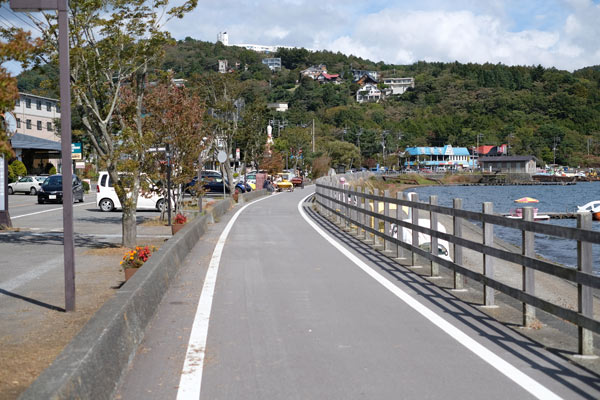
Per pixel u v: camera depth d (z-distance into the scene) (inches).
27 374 192.9
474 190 5147.6
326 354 215.6
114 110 544.7
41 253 511.5
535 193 4503.0
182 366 201.8
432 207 370.9
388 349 221.5
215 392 177.9
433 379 188.4
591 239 197.9
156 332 244.5
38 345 230.4
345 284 350.6
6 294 335.3
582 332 209.6
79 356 155.3
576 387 179.8
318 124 6707.7
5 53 195.2
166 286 326.6
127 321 212.2
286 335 241.0
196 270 399.9
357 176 3228.3
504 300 314.3
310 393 177.0
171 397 173.6
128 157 572.1
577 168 7696.9
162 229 724.0
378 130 7214.6
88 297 321.7
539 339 232.8
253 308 289.0
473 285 346.9
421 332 244.8
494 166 7042.3
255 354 215.6
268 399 172.2
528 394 174.4
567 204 3218.5
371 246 527.5
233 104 1663.4
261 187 1959.9
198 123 847.1
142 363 204.7
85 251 514.6
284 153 3575.3
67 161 281.0
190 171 834.8
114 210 1096.8
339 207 788.6
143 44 516.4
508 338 235.6
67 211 283.9
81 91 499.8
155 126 796.0
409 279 367.2
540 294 517.7
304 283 353.7
